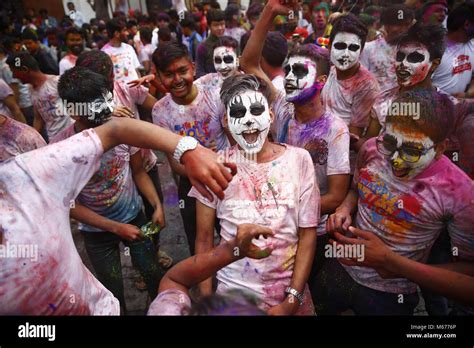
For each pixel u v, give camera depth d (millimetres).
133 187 2277
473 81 2420
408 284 1609
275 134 2168
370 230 1617
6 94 3395
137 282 2768
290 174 1503
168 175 4418
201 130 2438
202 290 1472
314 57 1875
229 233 1496
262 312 858
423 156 1396
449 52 2371
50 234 1055
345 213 1693
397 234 1540
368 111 2371
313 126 1930
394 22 2609
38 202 1039
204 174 1041
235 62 2980
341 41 2287
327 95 2488
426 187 1432
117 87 2561
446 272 1373
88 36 7023
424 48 1991
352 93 2381
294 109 2025
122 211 2203
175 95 2352
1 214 1004
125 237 2014
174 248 3164
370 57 2783
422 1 3113
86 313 1244
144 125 1132
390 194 1517
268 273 1447
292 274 1493
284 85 1958
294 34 4141
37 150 1083
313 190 1527
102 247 2197
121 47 4340
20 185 1029
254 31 2041
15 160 1052
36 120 3477
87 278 1298
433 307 1898
